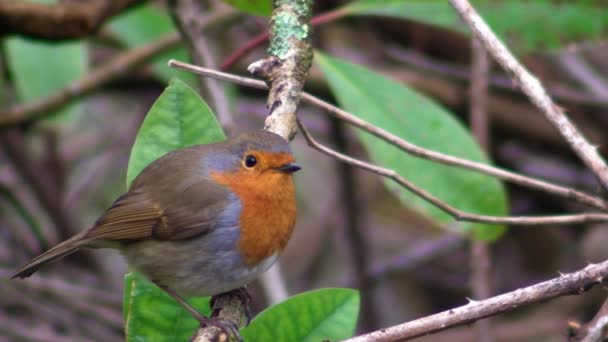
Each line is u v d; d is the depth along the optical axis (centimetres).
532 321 1263
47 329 1238
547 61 1305
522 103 1305
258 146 687
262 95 1388
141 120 1387
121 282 1347
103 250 1405
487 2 866
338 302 588
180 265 700
